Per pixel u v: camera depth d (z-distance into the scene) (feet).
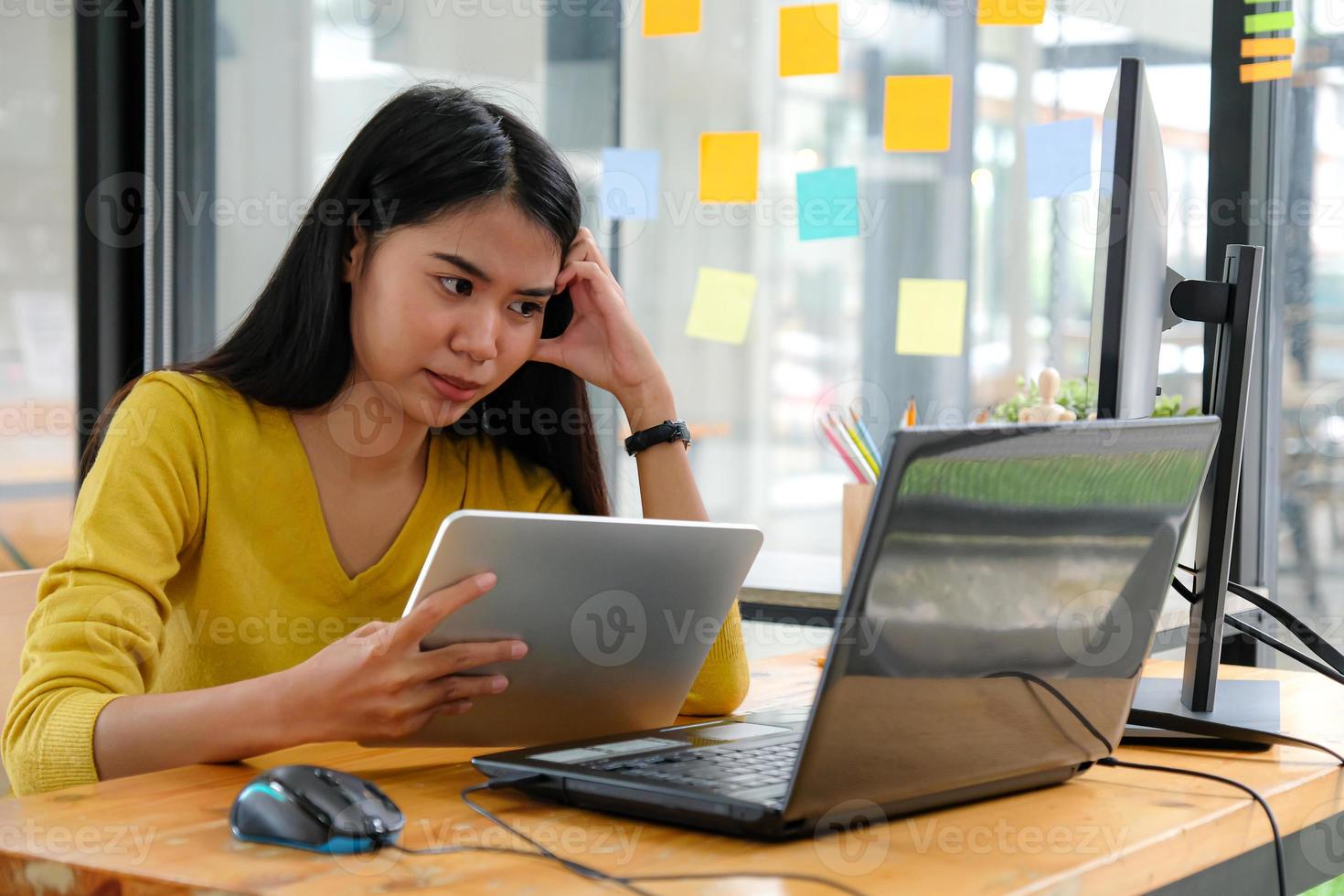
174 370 4.38
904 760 2.62
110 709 3.27
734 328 8.14
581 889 2.24
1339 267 7.28
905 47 9.84
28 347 8.80
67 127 8.92
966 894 2.23
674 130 10.76
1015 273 9.36
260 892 2.21
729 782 2.69
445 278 4.05
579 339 4.93
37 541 8.86
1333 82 7.26
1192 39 7.45
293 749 3.46
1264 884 3.05
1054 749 2.98
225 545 4.24
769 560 8.25
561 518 3.05
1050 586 2.77
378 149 4.12
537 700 3.35
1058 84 8.74
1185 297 3.85
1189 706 3.84
